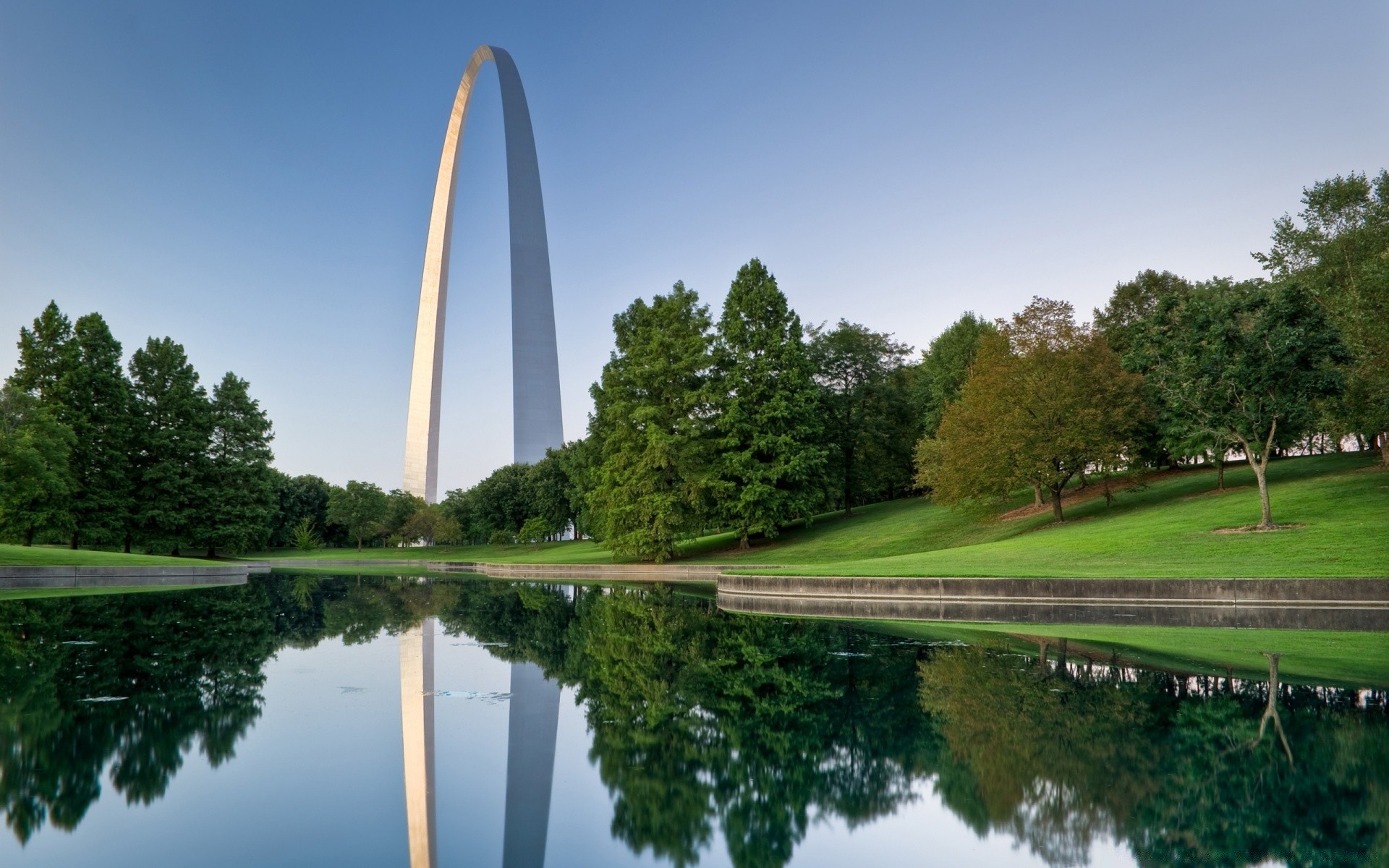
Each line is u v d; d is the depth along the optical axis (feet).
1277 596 63.67
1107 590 69.56
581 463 218.59
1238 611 63.31
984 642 53.42
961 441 137.69
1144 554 89.86
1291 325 91.56
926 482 161.38
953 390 204.33
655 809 22.58
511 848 19.76
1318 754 26.11
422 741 29.94
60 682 41.29
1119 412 128.36
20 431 139.44
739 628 64.75
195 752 28.30
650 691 38.93
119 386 176.14
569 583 140.56
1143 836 19.89
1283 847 19.01
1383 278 100.37
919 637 56.90
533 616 77.41
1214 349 92.79
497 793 24.06
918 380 230.48
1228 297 98.89
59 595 104.73
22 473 136.77
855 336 205.05
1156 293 177.88
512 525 322.96
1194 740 28.07
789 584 87.25
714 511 167.73
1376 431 110.01
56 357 172.96
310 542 363.97
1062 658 45.75
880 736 29.66
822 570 98.68
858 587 82.23
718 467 167.02
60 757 27.50
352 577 172.65
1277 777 24.06
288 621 73.26
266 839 20.38
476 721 32.99
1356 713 31.37
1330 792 22.66
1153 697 34.96
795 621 69.82
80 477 171.94
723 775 25.50
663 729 31.32
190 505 195.83
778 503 163.32
